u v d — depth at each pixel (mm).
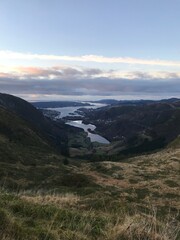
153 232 6984
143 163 58000
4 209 6598
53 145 182875
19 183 42625
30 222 6797
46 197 11906
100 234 6953
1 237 5422
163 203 28094
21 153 88875
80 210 10445
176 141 99250
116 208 12312
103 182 38969
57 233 6285
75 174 40781
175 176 42781
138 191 33906
